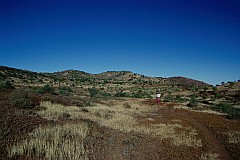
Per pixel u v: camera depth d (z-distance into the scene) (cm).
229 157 1217
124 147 1216
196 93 6962
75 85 10269
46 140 1077
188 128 1903
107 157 1039
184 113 2902
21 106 1645
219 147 1397
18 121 1265
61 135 1170
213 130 1886
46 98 2200
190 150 1296
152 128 1795
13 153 891
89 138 1244
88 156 1007
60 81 10525
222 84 7825
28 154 918
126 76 19288
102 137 1325
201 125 2122
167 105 3831
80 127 1359
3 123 1165
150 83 13025
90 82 12925
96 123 1695
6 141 977
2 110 1449
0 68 8388
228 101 5009
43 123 1342
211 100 5319
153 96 6862
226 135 1705
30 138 1063
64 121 1512
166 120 2262
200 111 3284
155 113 2811
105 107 2703
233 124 2180
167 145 1362
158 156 1149
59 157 938
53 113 1673
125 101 4016
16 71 9131
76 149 1024
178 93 7575
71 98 2966
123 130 1616
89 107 2447
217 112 3309
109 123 1770
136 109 3036
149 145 1316
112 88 10862
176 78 18912
